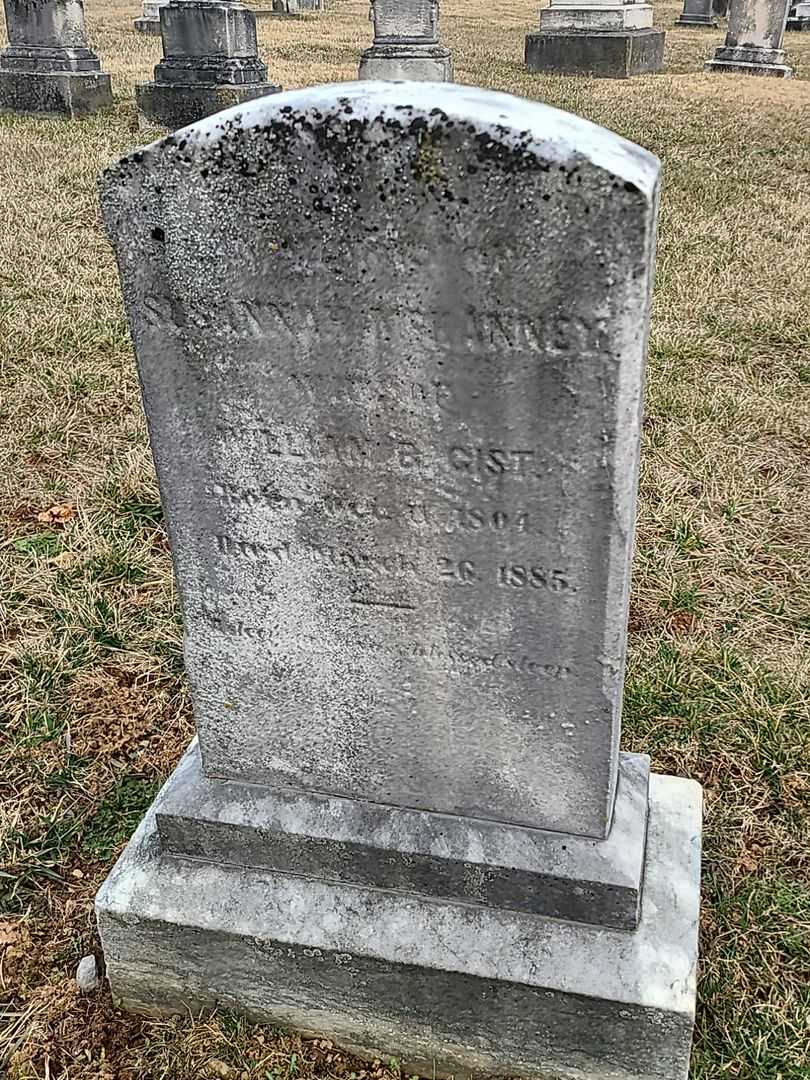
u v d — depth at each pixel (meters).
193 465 0.92
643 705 1.42
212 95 4.66
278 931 0.99
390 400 0.84
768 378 2.43
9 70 5.14
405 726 0.98
